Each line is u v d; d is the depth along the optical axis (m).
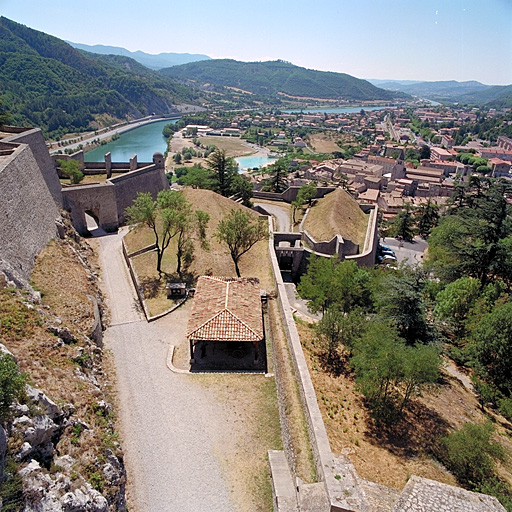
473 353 33.62
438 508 15.45
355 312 31.23
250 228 41.25
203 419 25.12
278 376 27.77
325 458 18.83
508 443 24.66
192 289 40.19
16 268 29.28
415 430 23.59
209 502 20.19
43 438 16.91
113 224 59.28
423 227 92.25
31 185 39.00
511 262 44.12
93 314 31.45
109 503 17.64
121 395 26.58
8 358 15.37
